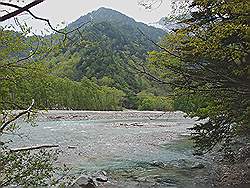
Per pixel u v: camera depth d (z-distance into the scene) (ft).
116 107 275.39
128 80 303.68
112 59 335.26
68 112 191.83
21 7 8.69
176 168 49.88
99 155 62.39
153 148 72.13
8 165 17.28
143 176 45.09
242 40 33.50
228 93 38.01
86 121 162.61
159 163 53.62
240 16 30.07
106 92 274.57
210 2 33.27
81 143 79.51
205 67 34.24
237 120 38.45
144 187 39.75
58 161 54.39
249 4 28.04
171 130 118.32
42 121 147.43
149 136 97.40
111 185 40.34
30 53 16.93
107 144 78.59
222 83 35.42
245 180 39.24
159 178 43.91
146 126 137.08
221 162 50.44
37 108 18.52
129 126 136.36
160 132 110.32
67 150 67.05
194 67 36.65
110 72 325.42
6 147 17.70
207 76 35.47
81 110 233.55
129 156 61.62
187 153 64.18
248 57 33.86
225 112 40.70
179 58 35.12
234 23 30.73
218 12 31.83
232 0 29.68
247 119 37.27
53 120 156.46
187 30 34.78
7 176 16.93
